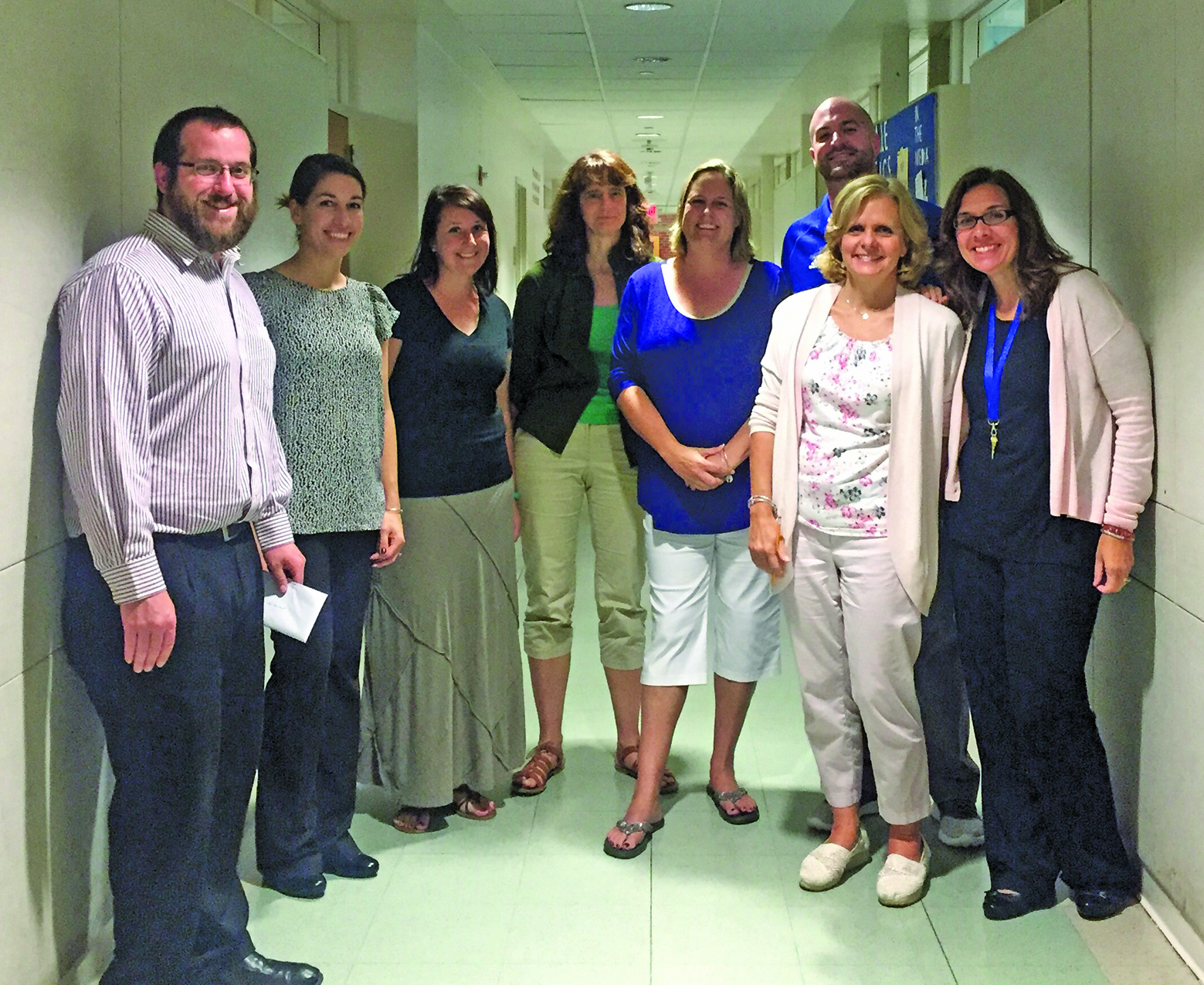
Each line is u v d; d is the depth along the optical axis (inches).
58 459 80.8
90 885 88.0
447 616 115.6
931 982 89.4
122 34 91.0
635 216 122.6
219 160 79.0
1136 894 100.9
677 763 135.9
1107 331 91.2
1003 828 100.6
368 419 102.7
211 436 79.7
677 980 90.3
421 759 116.0
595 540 127.6
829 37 251.1
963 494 98.9
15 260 73.9
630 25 244.4
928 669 107.7
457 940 96.4
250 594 85.9
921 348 97.7
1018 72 130.3
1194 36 85.0
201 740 81.1
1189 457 88.4
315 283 101.2
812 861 105.7
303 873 103.9
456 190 110.9
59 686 82.0
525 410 125.7
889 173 217.2
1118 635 105.3
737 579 115.1
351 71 229.8
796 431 103.3
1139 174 96.0
